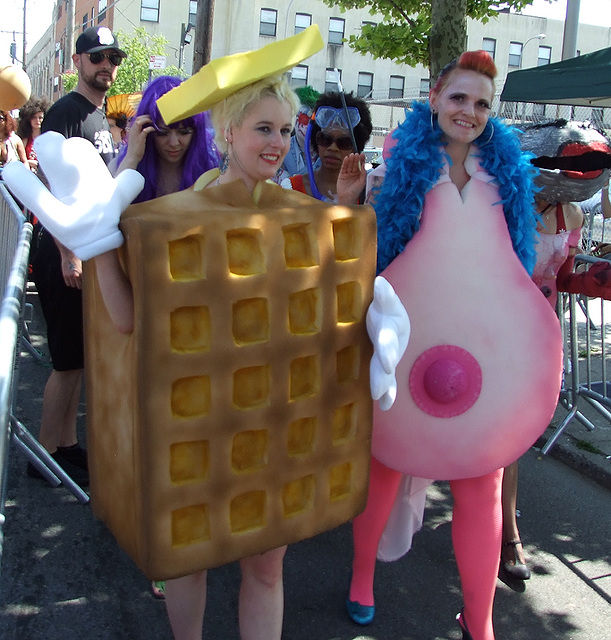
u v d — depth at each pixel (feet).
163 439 4.84
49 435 11.13
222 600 8.82
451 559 10.05
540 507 11.87
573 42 25.81
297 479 5.53
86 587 8.92
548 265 8.95
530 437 7.13
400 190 6.73
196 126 8.05
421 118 6.89
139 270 4.55
